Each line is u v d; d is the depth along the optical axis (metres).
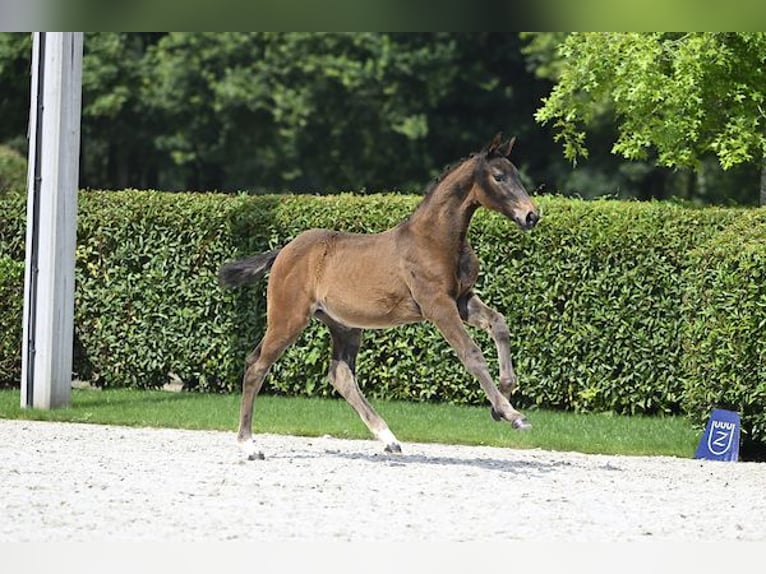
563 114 19.06
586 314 16.39
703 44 16.92
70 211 15.81
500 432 14.34
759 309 13.42
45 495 9.96
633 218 16.19
